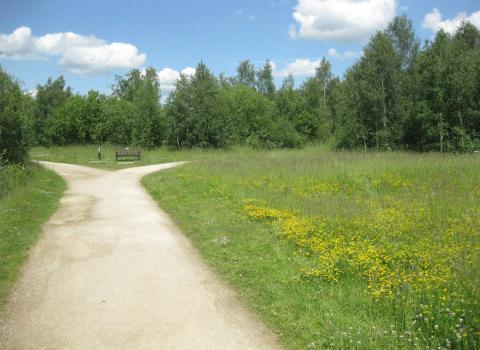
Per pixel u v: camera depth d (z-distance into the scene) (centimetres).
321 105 6166
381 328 484
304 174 1617
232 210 1126
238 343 473
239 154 3481
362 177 1480
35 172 1783
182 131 4053
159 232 970
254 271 689
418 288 542
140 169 2419
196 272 704
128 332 497
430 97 3144
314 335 482
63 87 6128
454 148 3006
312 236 828
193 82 4141
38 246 838
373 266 630
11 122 1855
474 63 3064
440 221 866
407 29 4094
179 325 515
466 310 467
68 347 462
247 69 7750
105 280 664
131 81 6844
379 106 3603
